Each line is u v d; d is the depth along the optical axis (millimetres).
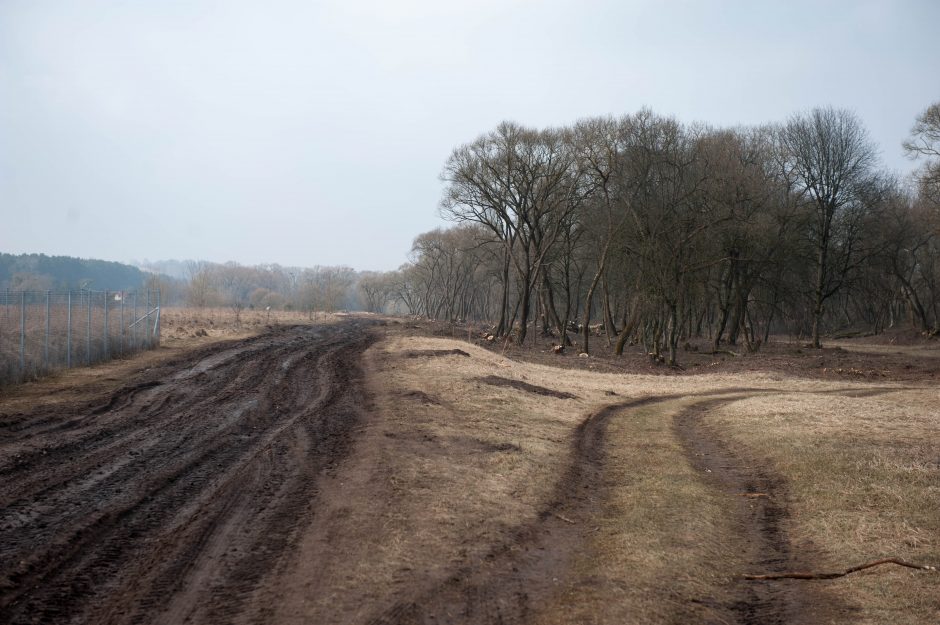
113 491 9211
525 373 27344
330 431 13797
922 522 9344
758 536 9375
